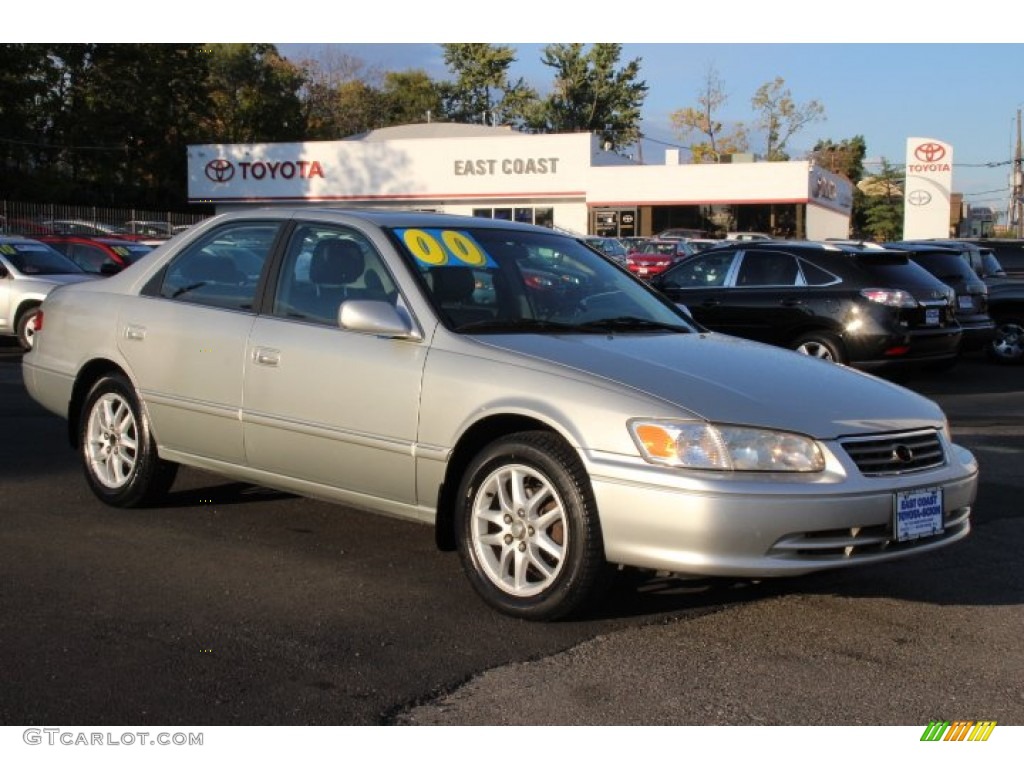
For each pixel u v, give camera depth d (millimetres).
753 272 11734
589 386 4277
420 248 5109
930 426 4520
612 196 45969
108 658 4000
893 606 4770
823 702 3754
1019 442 8922
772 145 74438
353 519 6023
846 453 4156
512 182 46969
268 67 70688
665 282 12148
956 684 3928
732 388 4312
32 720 3506
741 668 4027
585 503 4180
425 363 4684
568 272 5508
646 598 4770
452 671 3938
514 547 4426
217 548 5418
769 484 3998
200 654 4055
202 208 52031
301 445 5121
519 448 4359
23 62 46875
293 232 5473
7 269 14398
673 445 4039
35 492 6500
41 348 6523
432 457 4637
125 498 6020
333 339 5023
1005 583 5145
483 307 4965
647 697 3762
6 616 4418
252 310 5445
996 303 15305
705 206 46219
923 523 4301
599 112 85250
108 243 18844
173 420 5703
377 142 48062
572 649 4172
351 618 4457
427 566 5184
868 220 76875
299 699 3688
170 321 5723
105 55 50875
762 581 5047
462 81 86625
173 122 54250
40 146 48812
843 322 11016
